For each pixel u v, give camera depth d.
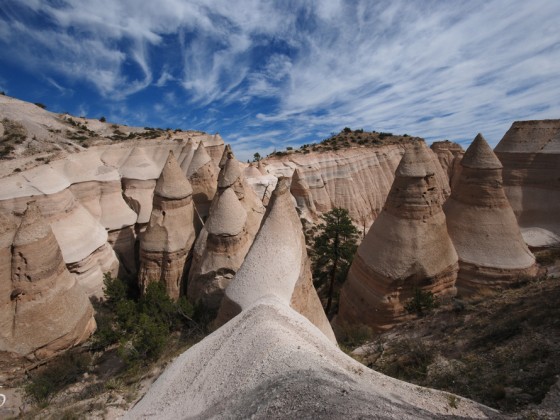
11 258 14.60
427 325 14.98
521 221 30.19
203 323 17.62
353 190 51.69
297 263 13.03
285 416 5.36
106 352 16.61
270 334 8.24
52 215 22.98
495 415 6.63
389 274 17.44
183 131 58.78
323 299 26.91
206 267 19.44
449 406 6.70
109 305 21.70
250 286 11.94
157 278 22.11
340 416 5.13
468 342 11.89
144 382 12.19
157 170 35.84
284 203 13.73
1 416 12.24
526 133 31.16
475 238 19.98
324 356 7.80
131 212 30.97
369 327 17.45
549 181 29.52
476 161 20.50
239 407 6.07
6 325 14.27
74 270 22.08
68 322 15.86
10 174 25.88
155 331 14.73
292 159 52.03
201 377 8.02
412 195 17.69
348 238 28.20
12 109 39.00
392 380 7.50
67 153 32.22
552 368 8.59
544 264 22.78
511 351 10.20
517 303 13.55
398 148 61.19
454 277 18.72
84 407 10.73
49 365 15.07
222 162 34.56
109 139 44.12
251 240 21.61
